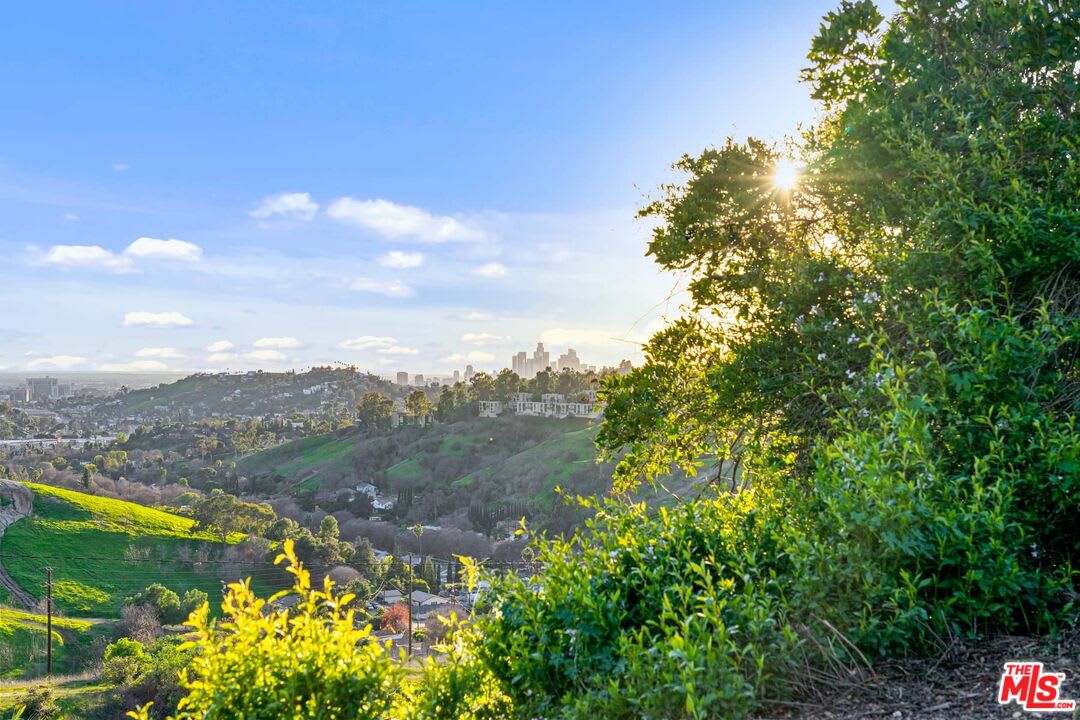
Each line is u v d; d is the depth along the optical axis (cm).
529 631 347
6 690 4625
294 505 14188
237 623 297
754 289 675
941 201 528
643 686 284
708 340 720
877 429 402
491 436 15400
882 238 555
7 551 9425
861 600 323
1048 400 396
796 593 331
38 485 11656
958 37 603
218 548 10250
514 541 9131
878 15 671
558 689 330
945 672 298
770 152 739
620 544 405
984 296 465
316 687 293
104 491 14538
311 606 310
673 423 715
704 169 744
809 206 700
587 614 337
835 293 598
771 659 305
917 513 323
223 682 286
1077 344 430
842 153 632
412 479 14650
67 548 9806
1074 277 455
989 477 371
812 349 579
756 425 628
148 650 5938
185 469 19138
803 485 452
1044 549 357
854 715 274
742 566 361
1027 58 557
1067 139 500
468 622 368
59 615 7944
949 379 394
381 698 304
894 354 483
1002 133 527
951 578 333
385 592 8519
